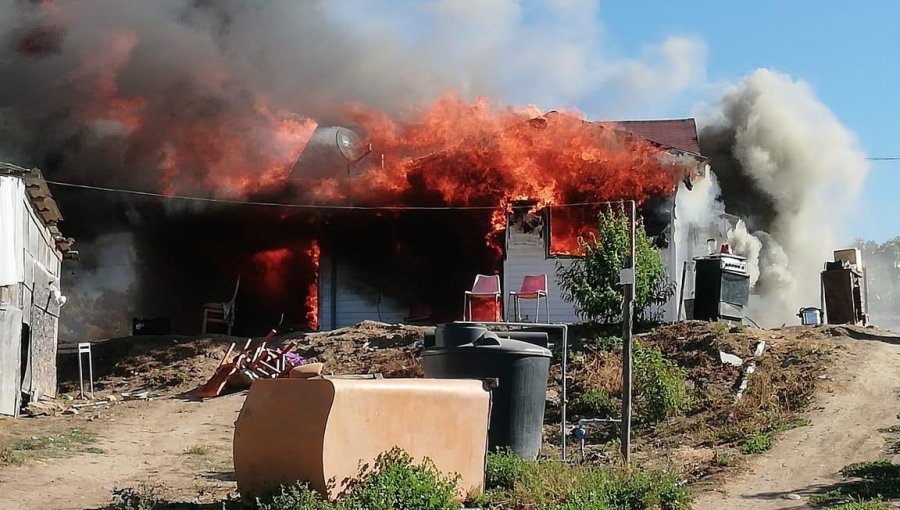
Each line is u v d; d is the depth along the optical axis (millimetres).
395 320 25234
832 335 18469
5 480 10469
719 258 20266
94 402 18969
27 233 17172
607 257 19656
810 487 11242
